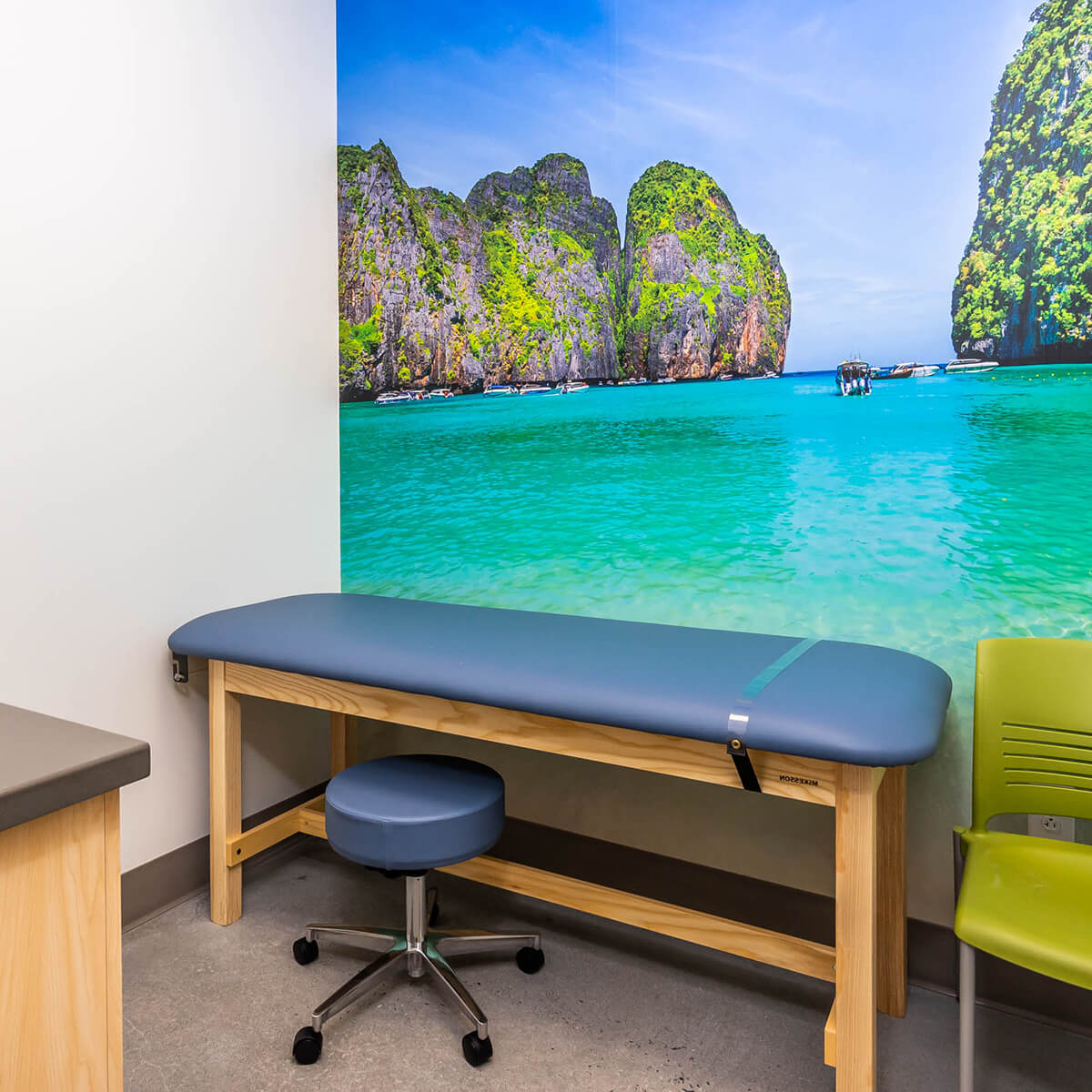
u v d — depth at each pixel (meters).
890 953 1.80
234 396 2.33
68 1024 0.90
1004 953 1.27
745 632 1.99
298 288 2.52
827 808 2.01
